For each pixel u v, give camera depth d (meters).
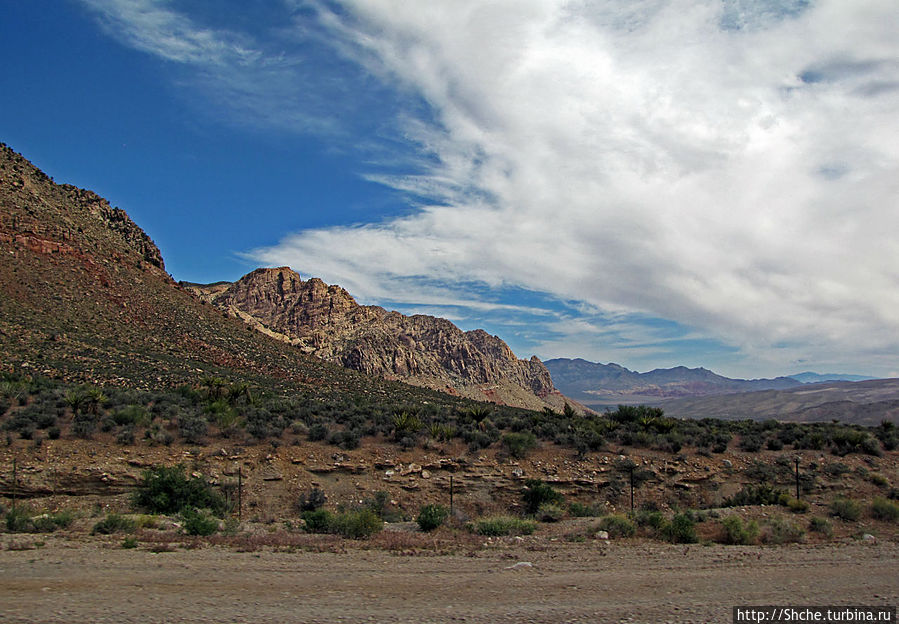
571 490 32.34
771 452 38.00
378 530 19.91
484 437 37.47
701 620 9.41
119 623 8.82
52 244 77.75
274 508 28.66
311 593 10.80
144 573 12.31
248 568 13.02
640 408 50.03
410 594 10.80
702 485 33.44
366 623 8.99
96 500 27.48
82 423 33.41
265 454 32.88
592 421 47.75
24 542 15.90
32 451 30.02
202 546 16.09
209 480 29.67
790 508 25.53
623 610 9.87
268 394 55.22
